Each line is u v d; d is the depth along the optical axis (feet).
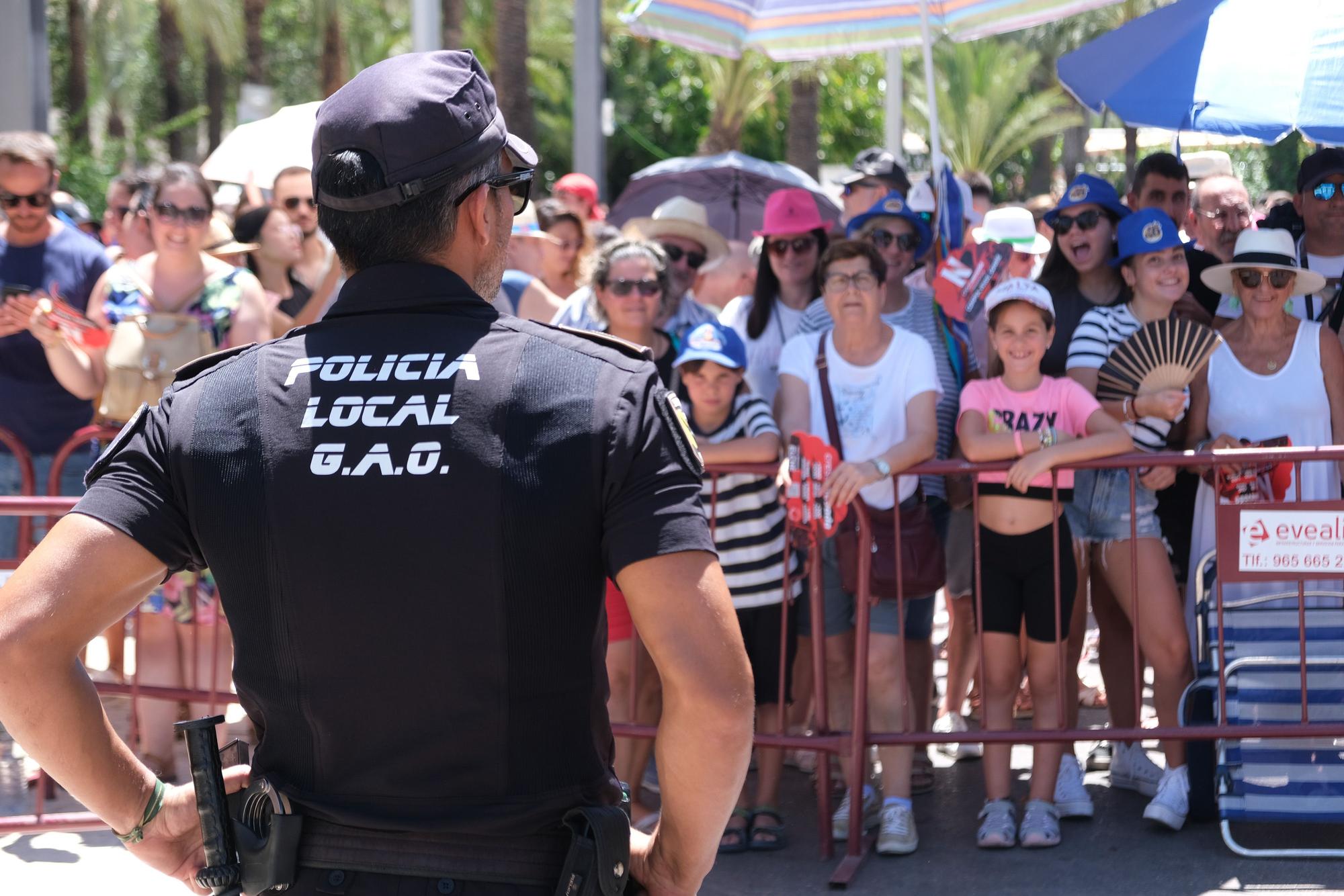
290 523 4.95
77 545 4.97
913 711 15.08
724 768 4.92
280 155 19.84
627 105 96.27
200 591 14.29
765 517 13.78
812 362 14.32
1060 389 13.71
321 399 5.09
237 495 5.03
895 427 13.87
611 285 14.14
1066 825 14.02
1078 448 13.05
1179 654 13.70
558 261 20.65
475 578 4.84
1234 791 13.03
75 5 94.68
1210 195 19.65
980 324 17.48
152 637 14.79
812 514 12.92
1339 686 13.23
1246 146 34.96
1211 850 13.23
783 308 16.42
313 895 5.03
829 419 14.06
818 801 14.33
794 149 76.33
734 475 13.70
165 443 5.18
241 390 5.20
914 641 15.03
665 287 14.48
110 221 23.53
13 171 16.08
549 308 19.04
